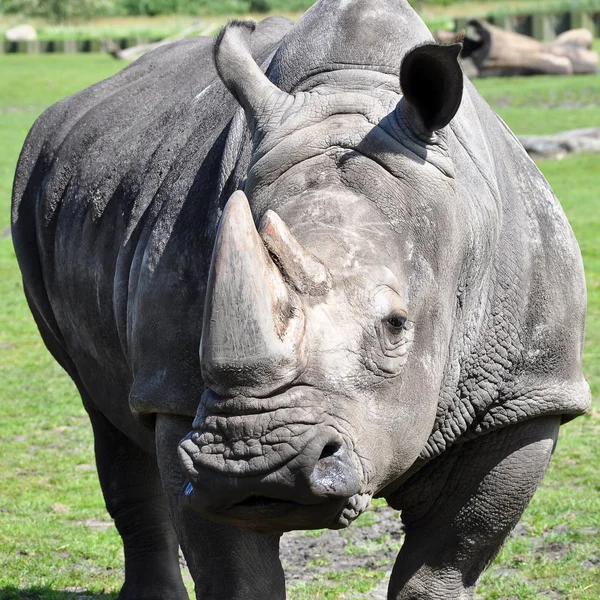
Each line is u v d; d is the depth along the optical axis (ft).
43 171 59.00
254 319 30.78
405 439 35.01
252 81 37.76
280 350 31.07
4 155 248.52
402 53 38.58
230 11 568.82
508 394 42.45
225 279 30.76
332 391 32.24
